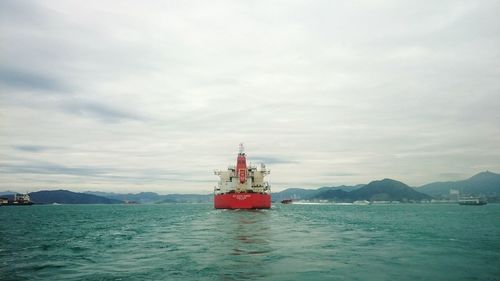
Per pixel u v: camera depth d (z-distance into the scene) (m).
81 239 45.53
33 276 23.25
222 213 112.69
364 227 60.00
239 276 22.23
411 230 54.03
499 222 75.25
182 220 83.94
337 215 116.38
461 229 56.16
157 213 146.25
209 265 25.69
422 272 23.14
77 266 26.39
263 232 50.34
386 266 25.00
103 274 23.44
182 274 22.95
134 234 50.69
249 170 135.38
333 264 25.78
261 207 128.62
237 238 42.84
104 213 158.38
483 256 28.97
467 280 21.06
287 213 117.12
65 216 128.12
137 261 27.91
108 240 43.56
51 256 31.33
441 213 140.38
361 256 29.14
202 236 45.66
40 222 89.50
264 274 22.72
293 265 25.45
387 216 110.12
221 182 140.38
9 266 26.67
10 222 89.81
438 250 32.41
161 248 34.94
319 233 48.78
